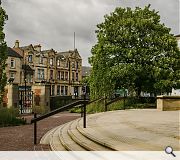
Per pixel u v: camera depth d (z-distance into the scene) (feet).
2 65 66.80
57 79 227.40
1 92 67.26
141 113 59.93
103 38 107.45
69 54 240.94
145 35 107.55
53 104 140.36
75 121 52.47
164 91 107.24
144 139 27.09
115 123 40.93
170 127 35.01
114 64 104.83
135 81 105.70
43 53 219.61
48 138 37.55
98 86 105.60
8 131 47.29
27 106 114.11
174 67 104.99
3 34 66.54
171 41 105.91
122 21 106.22
